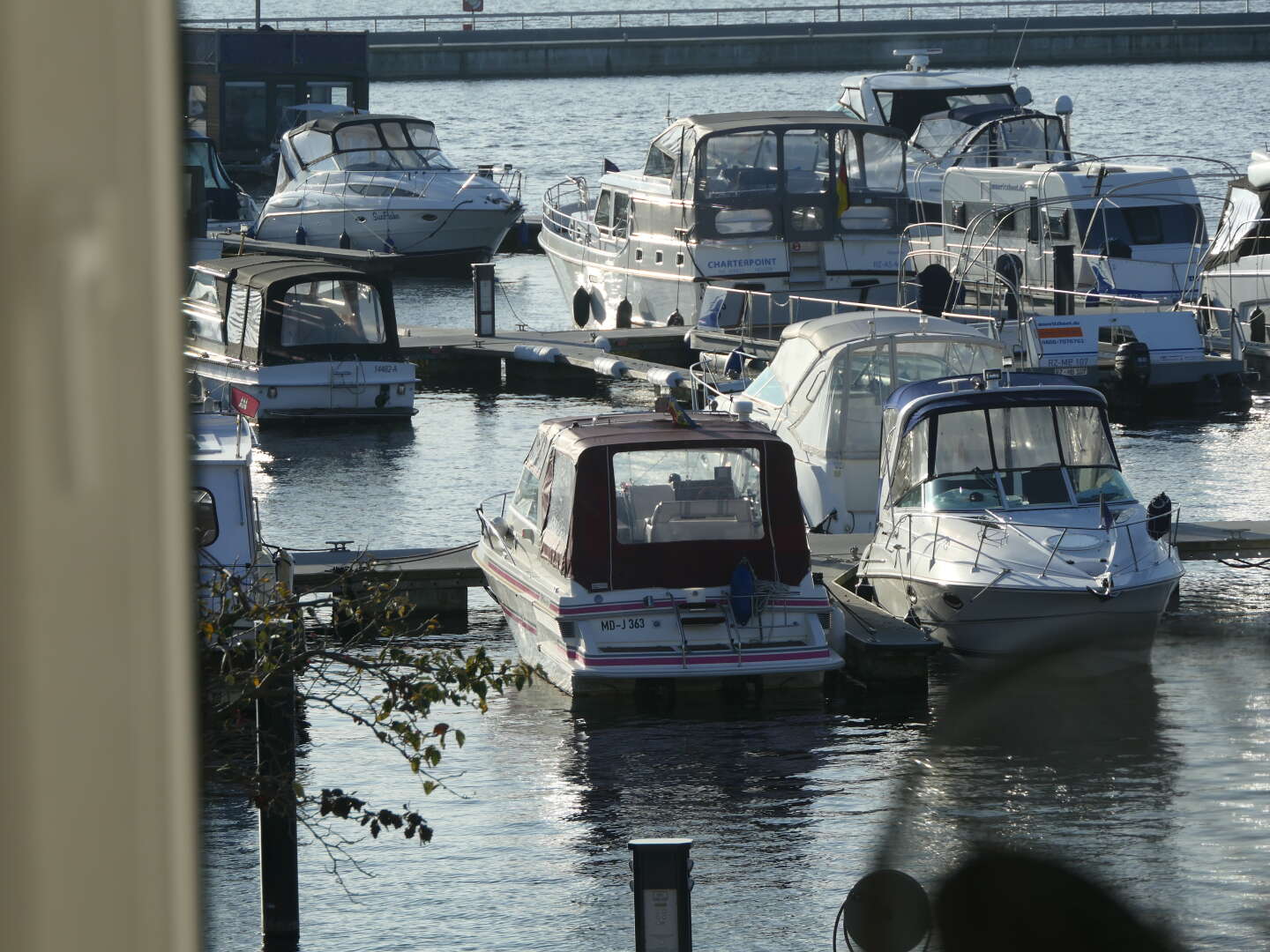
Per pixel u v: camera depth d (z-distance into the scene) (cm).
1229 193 12069
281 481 9100
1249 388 11306
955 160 14162
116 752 159
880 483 6366
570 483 5594
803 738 5153
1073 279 11956
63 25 152
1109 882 1119
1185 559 6912
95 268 155
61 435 150
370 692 5525
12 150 146
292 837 3584
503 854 4181
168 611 165
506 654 6125
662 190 12925
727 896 3831
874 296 12619
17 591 147
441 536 7894
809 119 12569
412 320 14925
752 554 5559
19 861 148
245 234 16875
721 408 8281
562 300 16250
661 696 5472
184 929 166
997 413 6147
